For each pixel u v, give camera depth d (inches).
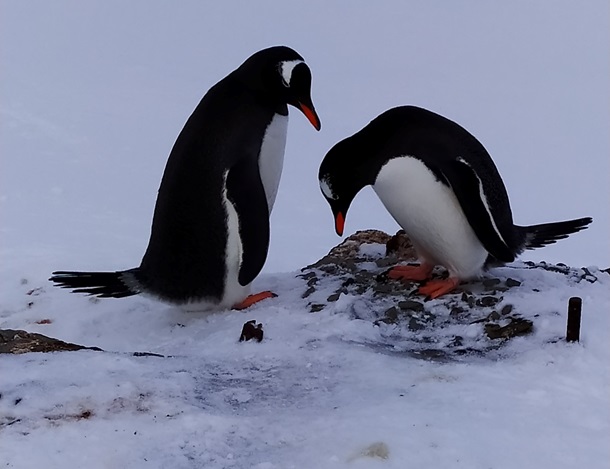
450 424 136.2
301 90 212.8
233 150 207.9
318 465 125.4
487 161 196.4
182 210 210.4
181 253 212.4
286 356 171.9
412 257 241.1
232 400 149.8
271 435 135.6
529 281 212.2
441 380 155.0
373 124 198.4
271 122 214.2
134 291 218.5
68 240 405.1
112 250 383.9
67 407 142.0
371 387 153.4
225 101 211.8
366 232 270.5
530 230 216.4
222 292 215.2
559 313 186.1
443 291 205.5
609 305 192.9
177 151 214.8
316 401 148.6
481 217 192.5
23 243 390.6
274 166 219.6
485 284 207.6
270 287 231.9
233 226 207.5
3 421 137.7
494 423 136.9
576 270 230.2
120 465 126.0
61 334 225.0
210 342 188.5
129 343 212.1
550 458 127.0
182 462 127.3
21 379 151.9
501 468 123.8
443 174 190.7
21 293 266.2
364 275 226.7
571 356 163.8
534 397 147.6
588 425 137.9
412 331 190.2
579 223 220.4
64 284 218.7
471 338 183.5
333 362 167.3
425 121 195.6
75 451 128.9
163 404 144.3
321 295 214.8
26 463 125.3
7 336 181.0
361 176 200.2
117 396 145.8
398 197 198.4
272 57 210.2
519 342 177.2
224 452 130.4
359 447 129.0
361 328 188.9
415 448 128.5
